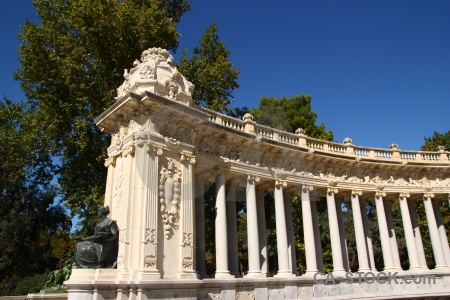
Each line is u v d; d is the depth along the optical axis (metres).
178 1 43.03
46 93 34.06
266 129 29.52
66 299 25.70
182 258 19.30
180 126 21.88
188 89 23.27
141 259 17.70
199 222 24.28
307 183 30.31
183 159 21.17
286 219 31.12
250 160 27.39
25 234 47.94
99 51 33.22
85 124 32.03
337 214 34.47
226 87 40.25
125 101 20.06
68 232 57.94
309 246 28.42
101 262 18.30
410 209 37.75
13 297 34.19
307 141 32.47
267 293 23.62
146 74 21.38
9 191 48.81
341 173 33.50
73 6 33.22
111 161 22.42
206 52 40.91
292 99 47.75
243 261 62.62
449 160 38.12
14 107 40.66
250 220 25.89
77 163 34.53
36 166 38.59
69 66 32.06
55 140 34.62
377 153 36.41
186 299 18.39
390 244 35.47
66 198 35.94
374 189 34.34
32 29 33.88
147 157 19.53
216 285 20.94
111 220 18.86
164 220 19.44
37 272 50.81
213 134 24.92
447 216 52.50
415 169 36.44
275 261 56.00
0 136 43.28
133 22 33.44
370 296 27.42
